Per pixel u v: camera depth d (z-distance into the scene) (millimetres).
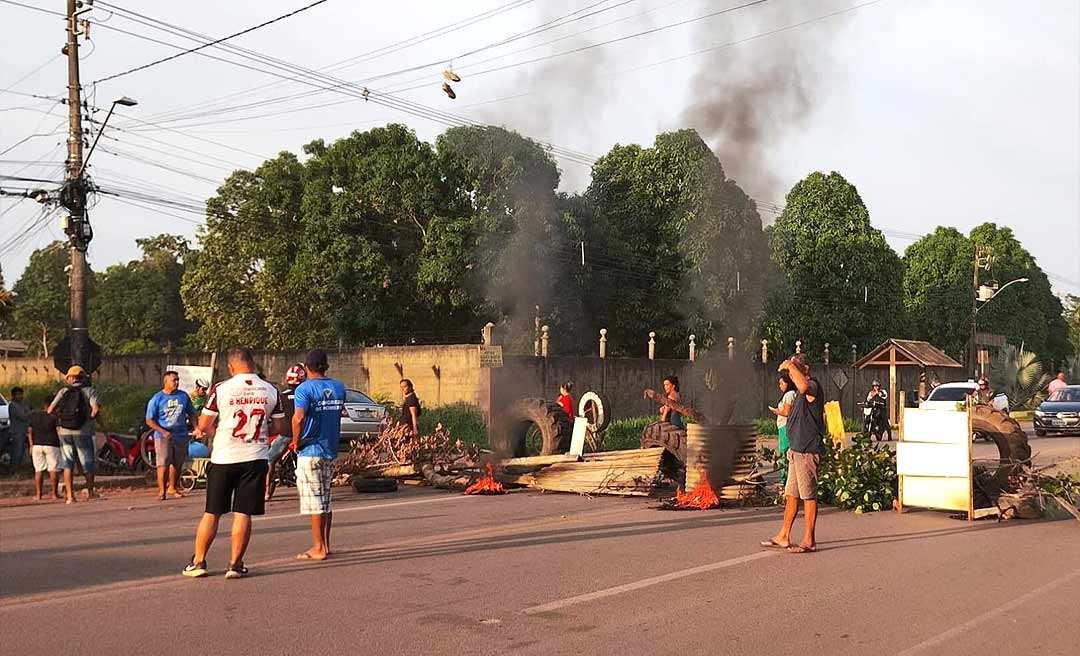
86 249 21484
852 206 51438
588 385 30344
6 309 60000
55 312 77938
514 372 27844
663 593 7867
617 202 43531
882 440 29922
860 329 50500
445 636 6547
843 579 8461
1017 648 6340
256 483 8422
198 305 49250
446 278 38562
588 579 8406
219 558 9438
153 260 78688
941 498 12258
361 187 40375
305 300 43469
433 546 10133
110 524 12008
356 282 40406
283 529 11391
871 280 50844
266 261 45344
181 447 15234
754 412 36438
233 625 6816
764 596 7777
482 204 39219
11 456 19422
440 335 42094
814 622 6957
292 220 45781
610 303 42656
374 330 40812
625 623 6910
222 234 48250
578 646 6320
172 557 9508
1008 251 69188
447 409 27516
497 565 9047
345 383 30828
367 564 9094
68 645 6305
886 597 7762
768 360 39562
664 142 42281
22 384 41125
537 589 8000
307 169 44281
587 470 15000
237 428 8352
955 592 7969
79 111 21734
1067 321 84062
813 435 9820
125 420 30000
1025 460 12781
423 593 7844
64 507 14062
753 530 11289
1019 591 8023
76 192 21406
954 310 63875
